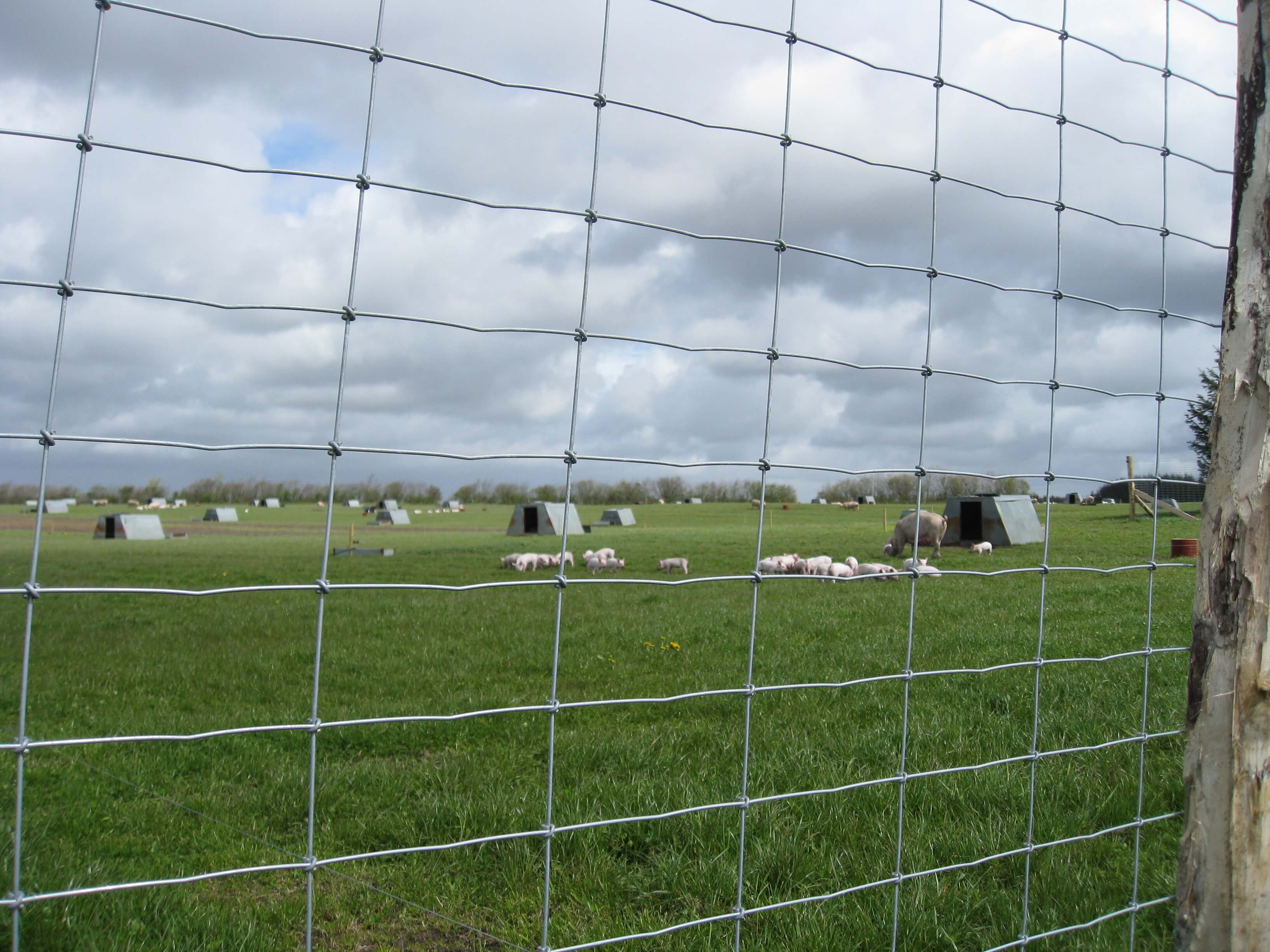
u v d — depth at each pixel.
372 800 4.85
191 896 3.63
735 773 5.13
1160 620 10.73
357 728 6.27
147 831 4.40
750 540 35.62
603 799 4.64
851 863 3.88
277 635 10.90
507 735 6.19
